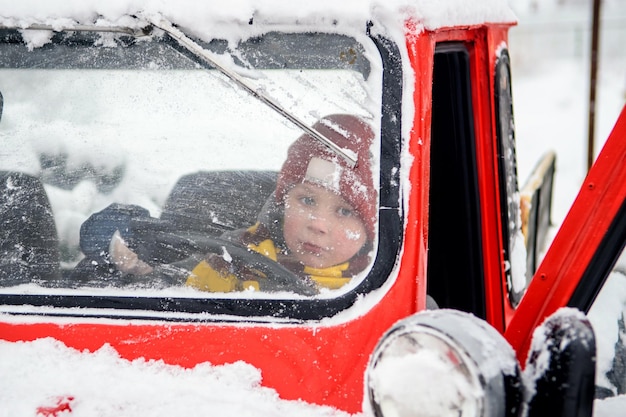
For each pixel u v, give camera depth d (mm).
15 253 2344
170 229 2291
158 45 2229
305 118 2199
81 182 2320
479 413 1724
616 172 2049
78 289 2305
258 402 2152
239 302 2229
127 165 2297
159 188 2291
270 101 2197
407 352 1796
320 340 2178
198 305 2242
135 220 2305
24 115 2316
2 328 2283
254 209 2262
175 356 2221
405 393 1788
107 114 2287
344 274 2209
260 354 2197
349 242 2207
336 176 2209
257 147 2242
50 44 2264
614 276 2480
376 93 2176
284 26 2176
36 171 2332
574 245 2104
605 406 2229
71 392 2184
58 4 2229
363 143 2189
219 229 2275
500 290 3412
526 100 15836
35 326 2273
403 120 2176
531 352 1857
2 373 2221
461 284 3502
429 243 3547
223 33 2193
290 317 2207
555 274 2127
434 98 3330
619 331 2482
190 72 2234
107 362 2229
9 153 2334
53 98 2297
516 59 18250
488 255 3422
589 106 6324
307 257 2230
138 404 2162
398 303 2180
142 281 2293
